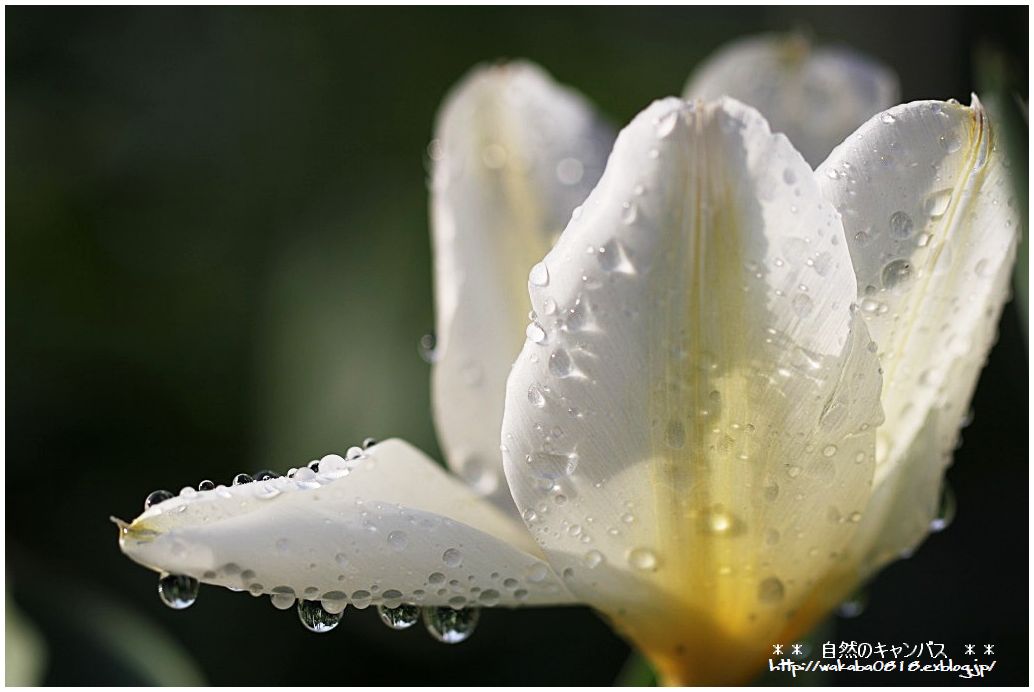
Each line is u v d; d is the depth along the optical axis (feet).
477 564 1.08
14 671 1.26
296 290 1.76
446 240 1.21
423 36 2.13
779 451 1.06
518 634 1.85
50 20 2.14
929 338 1.08
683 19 2.21
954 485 1.83
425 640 1.81
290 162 2.08
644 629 1.11
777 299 1.03
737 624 1.11
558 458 1.06
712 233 1.02
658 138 1.02
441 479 1.13
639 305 1.03
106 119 2.15
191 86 2.16
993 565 1.78
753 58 1.27
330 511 1.07
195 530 1.06
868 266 1.05
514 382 1.05
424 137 2.06
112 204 2.11
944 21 1.71
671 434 1.06
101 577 1.85
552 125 1.25
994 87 1.15
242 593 1.77
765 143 1.02
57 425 1.95
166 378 1.99
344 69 2.11
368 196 1.93
